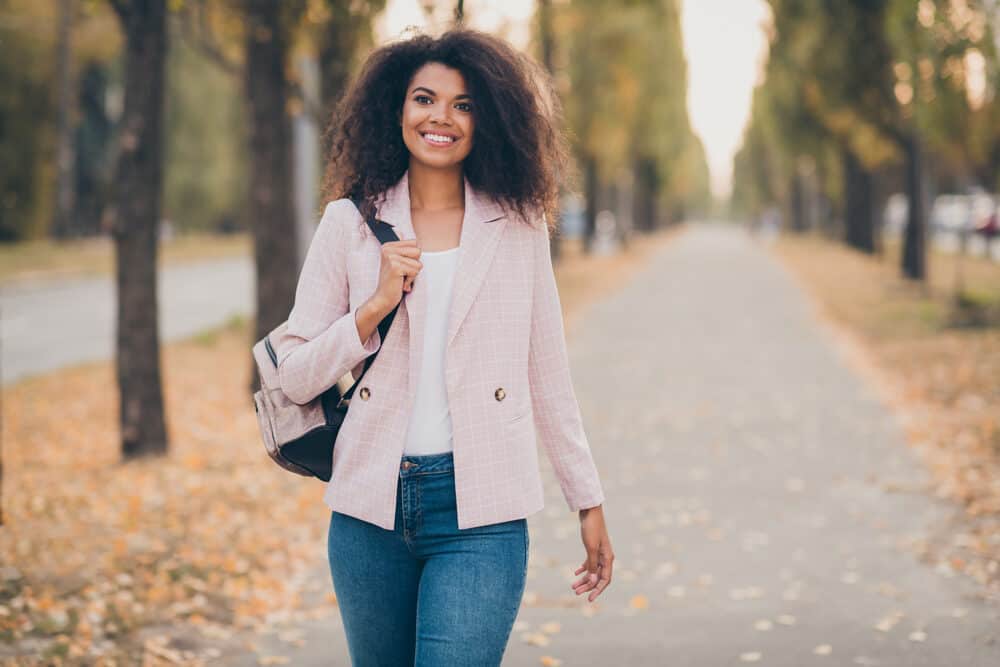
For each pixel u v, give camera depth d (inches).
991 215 1286.9
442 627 92.0
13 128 1311.5
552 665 164.7
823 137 1259.8
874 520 246.7
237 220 2305.6
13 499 271.3
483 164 98.0
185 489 279.4
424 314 94.7
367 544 96.1
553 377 100.5
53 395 469.7
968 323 588.7
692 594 199.8
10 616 175.8
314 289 97.6
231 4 402.6
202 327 730.2
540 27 844.0
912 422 357.7
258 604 190.2
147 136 322.3
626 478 295.1
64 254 1262.3
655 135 1680.6
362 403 95.7
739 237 2787.9
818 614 186.9
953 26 525.3
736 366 500.4
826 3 825.5
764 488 280.7
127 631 175.2
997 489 263.4
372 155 99.7
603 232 1953.7
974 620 180.4
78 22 1368.1
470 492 94.0
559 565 219.1
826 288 898.7
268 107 416.5
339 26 410.0
